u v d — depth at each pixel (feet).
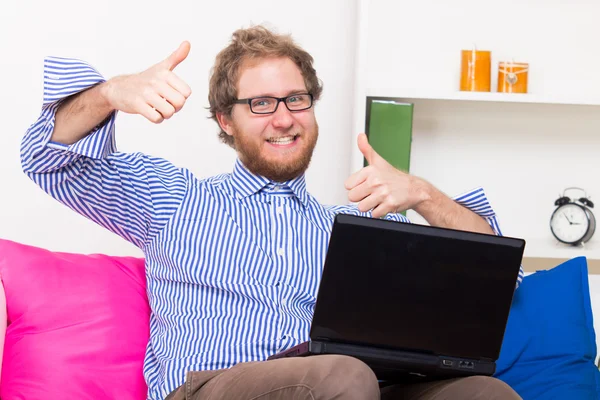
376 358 5.21
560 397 6.48
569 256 8.71
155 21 9.28
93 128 5.76
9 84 9.11
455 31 9.29
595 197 9.55
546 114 9.32
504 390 5.05
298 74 6.69
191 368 5.96
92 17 9.19
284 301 6.30
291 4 9.42
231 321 6.14
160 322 6.36
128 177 6.25
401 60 9.30
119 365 6.23
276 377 4.76
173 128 9.36
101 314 6.30
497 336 5.26
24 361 5.98
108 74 9.25
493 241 5.15
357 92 8.41
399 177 6.01
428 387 5.44
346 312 5.11
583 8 9.33
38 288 6.19
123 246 9.39
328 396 4.54
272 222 6.52
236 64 6.65
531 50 9.34
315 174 9.57
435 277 5.11
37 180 5.94
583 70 9.37
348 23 9.45
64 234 9.29
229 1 9.35
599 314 9.53
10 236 9.21
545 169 9.53
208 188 6.58
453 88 9.30
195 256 6.28
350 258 5.05
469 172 9.49
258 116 6.54
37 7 9.11
